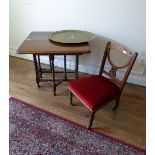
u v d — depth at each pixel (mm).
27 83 2588
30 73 2822
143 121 1975
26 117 2018
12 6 2857
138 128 1894
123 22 2277
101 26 2414
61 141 1755
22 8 2799
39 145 1719
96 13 2365
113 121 1977
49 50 1964
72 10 2480
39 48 2010
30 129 1875
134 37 2303
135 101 2262
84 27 2518
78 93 1812
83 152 1655
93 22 2434
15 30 3064
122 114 2068
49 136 1802
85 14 2430
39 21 2779
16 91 2422
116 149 1679
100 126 1914
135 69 2473
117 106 2078
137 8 2143
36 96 2336
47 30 2789
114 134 1825
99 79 1996
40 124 1931
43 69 2703
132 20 2225
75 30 2465
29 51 1950
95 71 2748
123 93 2398
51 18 2670
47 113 2066
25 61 3172
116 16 2279
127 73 1812
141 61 2385
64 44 2109
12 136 1802
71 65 2875
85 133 1831
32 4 2689
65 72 2469
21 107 2150
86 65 2770
